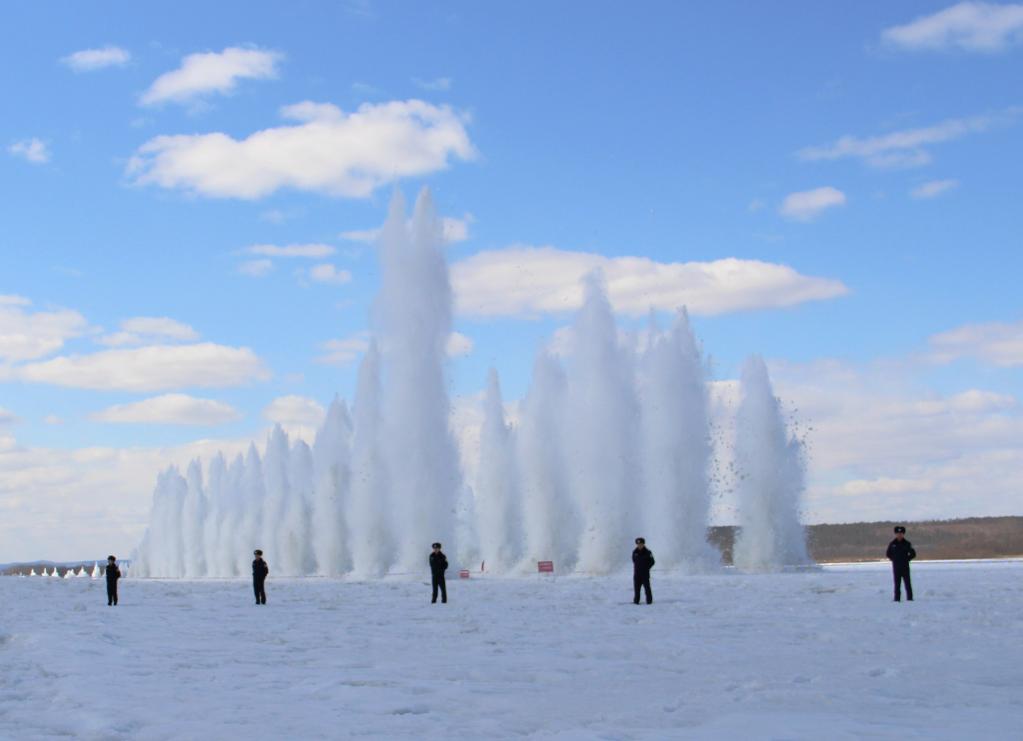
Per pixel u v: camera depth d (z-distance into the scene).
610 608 27.80
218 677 15.58
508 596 33.91
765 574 43.59
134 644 20.77
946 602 26.34
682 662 16.66
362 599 34.88
